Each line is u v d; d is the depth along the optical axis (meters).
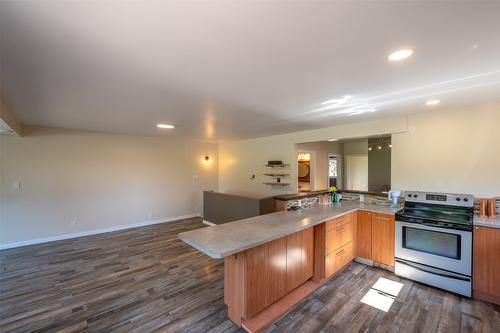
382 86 2.25
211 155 7.51
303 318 2.29
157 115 3.53
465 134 3.06
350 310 2.41
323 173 6.73
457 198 2.87
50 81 2.12
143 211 6.07
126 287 2.94
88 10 1.12
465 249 2.60
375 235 3.34
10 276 3.24
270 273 2.33
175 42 1.45
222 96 2.56
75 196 5.08
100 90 2.37
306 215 2.99
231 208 5.36
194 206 7.10
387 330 2.12
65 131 4.95
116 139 5.63
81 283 3.04
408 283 2.94
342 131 4.34
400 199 3.61
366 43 1.47
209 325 2.22
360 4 1.09
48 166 4.76
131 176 5.87
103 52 1.57
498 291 2.45
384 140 5.88
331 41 1.44
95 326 2.22
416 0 1.06
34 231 4.61
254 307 2.18
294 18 1.20
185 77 2.03
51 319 2.32
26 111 3.30
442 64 1.77
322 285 2.88
